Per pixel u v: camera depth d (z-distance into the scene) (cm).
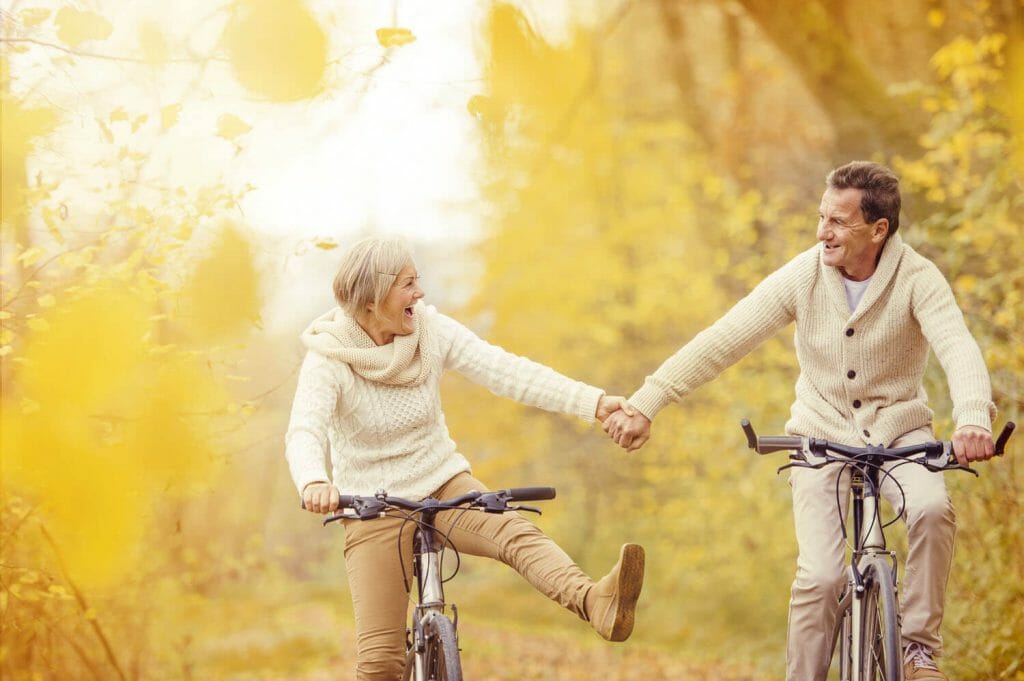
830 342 638
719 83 2247
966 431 567
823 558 619
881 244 631
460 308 2750
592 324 2511
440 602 573
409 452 612
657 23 2317
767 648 1622
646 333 2492
